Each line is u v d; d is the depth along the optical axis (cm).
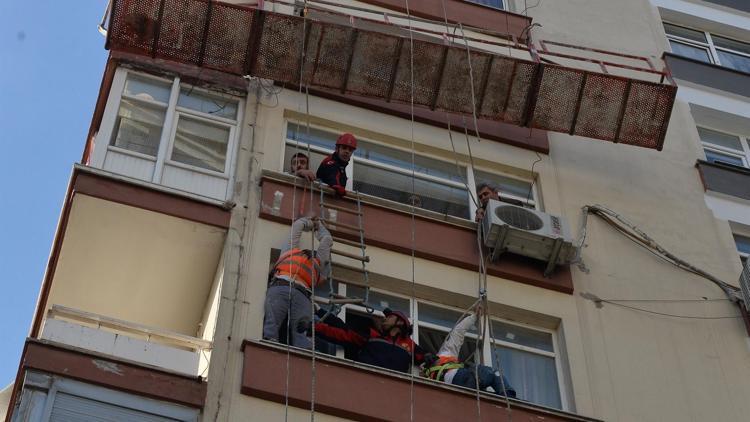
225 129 2039
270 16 2042
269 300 1723
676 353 1983
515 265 2012
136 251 1856
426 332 1897
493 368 1884
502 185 2225
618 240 2172
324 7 2325
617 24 2738
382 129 2177
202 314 1909
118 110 1988
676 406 1897
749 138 2659
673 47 2867
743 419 1912
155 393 1589
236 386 1639
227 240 1838
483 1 2653
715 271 2192
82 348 1592
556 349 1955
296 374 1664
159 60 2077
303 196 1950
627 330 1994
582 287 2044
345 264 1883
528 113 2205
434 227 2011
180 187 1927
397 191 2120
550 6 2694
